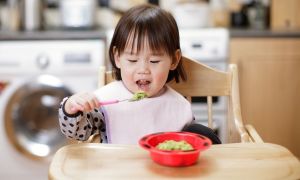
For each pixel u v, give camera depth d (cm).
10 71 237
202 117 245
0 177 248
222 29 248
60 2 279
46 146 250
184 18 261
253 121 254
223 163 93
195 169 90
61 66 237
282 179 86
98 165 92
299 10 272
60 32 241
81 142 115
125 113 120
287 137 257
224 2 287
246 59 247
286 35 247
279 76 251
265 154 99
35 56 236
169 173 88
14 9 264
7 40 236
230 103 137
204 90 139
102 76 135
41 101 246
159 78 116
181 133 101
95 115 118
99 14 292
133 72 115
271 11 276
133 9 119
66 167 91
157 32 113
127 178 85
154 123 121
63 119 108
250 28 274
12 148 246
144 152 100
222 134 244
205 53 243
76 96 107
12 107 242
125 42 114
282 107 254
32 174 249
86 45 237
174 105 125
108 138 119
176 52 122
